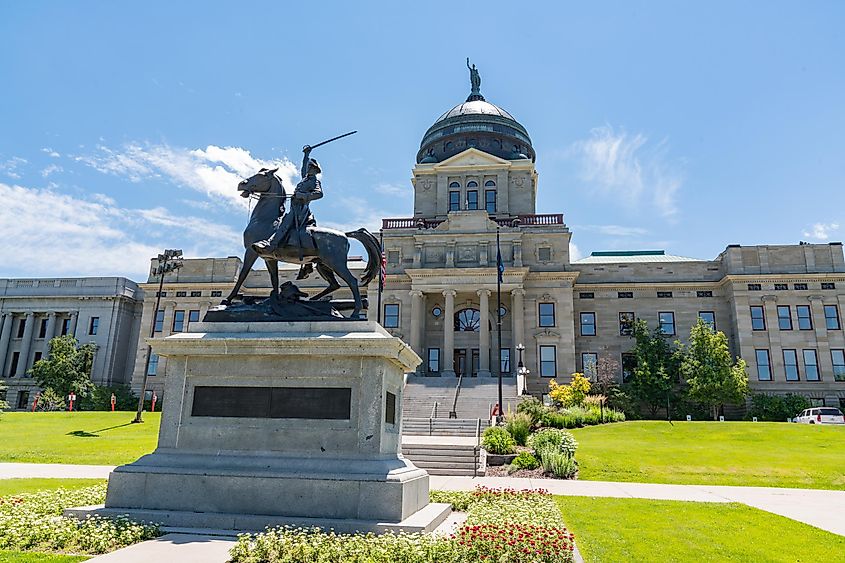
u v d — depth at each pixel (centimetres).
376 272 1459
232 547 951
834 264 6225
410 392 5294
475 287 6156
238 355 1245
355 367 1212
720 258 6694
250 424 1217
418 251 6391
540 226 6494
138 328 8156
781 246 6359
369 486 1113
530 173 7262
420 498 1262
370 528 1068
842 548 1170
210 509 1144
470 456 2725
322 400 1210
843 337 6062
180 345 1256
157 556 916
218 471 1164
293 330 1284
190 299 7112
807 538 1265
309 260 1421
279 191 1439
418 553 913
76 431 3681
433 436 3566
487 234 6316
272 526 1074
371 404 1191
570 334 6197
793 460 2764
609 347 6612
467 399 5000
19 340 8106
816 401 5944
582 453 2911
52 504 1279
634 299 6694
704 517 1497
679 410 5966
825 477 2456
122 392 6850
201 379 1260
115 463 2638
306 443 1192
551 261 6412
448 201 7231
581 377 5016
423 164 7419
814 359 6072
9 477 2073
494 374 6172
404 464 1248
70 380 6831
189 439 1232
